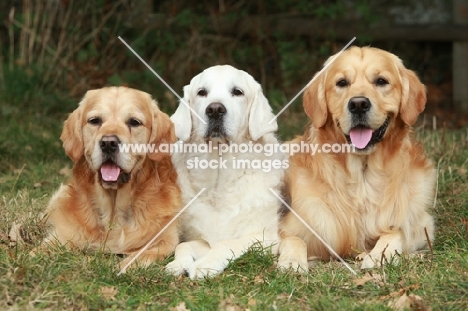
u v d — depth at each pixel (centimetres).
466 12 1269
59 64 1255
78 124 625
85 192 625
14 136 1011
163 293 520
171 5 1366
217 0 1370
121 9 1328
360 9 1281
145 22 1287
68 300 491
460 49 1270
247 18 1308
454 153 888
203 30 1308
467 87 1272
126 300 503
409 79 635
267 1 1372
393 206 636
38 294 492
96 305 490
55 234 623
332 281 543
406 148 644
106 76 1262
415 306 490
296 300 515
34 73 1205
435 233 675
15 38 1305
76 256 574
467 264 553
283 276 555
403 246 634
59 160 938
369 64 616
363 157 633
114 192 619
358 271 575
